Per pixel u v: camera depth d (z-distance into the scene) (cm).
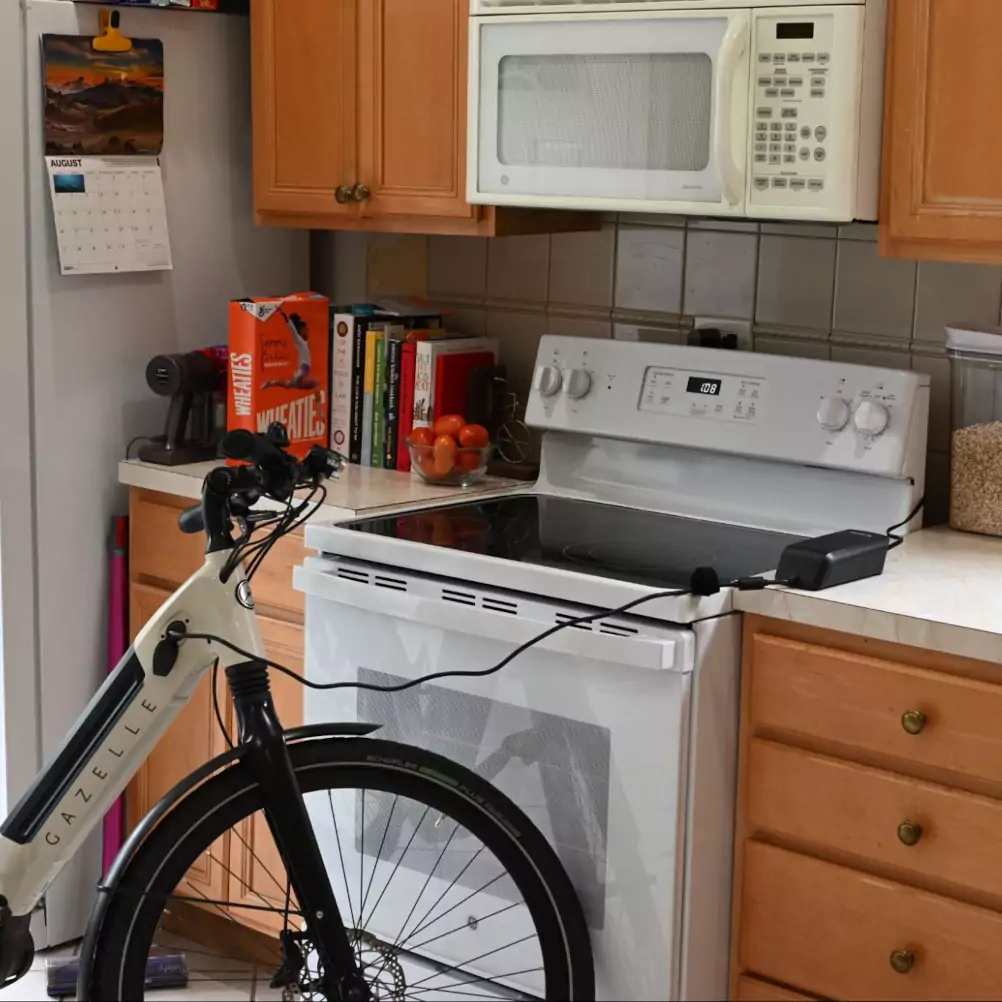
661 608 206
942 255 219
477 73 252
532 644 213
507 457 297
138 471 282
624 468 269
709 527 251
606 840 216
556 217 275
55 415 279
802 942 214
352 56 272
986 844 195
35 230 271
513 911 227
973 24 209
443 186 265
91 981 206
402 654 233
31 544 280
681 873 211
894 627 197
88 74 272
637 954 215
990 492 238
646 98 235
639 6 232
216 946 300
